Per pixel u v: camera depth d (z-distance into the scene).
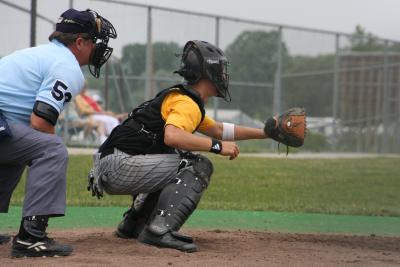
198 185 12.13
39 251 11.15
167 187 12.13
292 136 12.54
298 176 30.73
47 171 11.05
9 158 11.25
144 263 10.73
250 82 46.53
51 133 11.25
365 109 51.22
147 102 12.57
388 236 16.03
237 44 45.84
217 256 11.75
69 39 11.63
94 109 39.12
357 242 14.46
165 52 42.38
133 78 41.84
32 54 11.37
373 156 46.16
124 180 12.06
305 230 17.47
